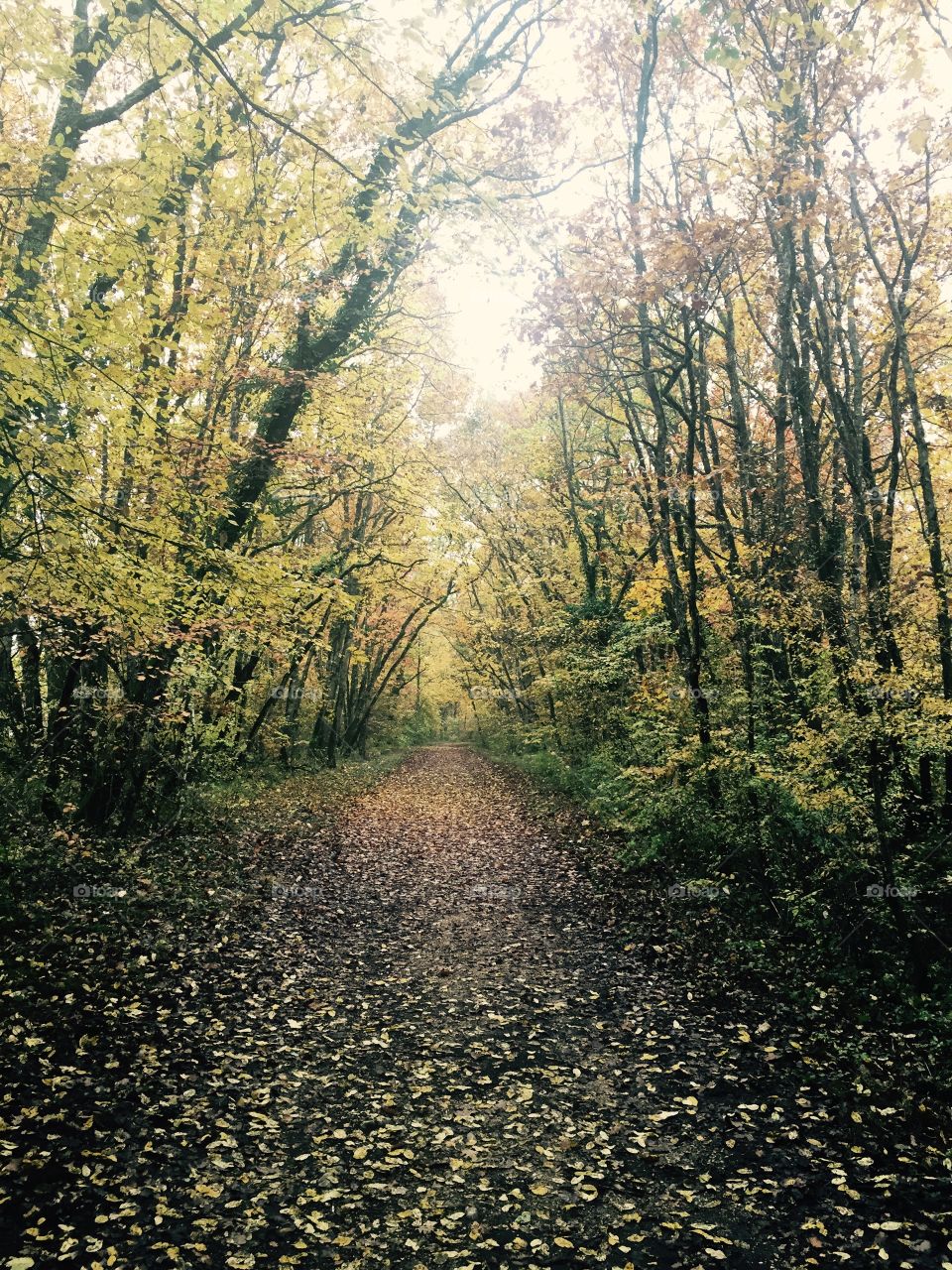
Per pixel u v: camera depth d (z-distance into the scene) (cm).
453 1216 418
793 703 938
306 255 1171
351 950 853
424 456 1605
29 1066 530
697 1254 387
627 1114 520
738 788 924
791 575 943
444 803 2061
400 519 1788
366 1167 460
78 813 1094
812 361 1150
